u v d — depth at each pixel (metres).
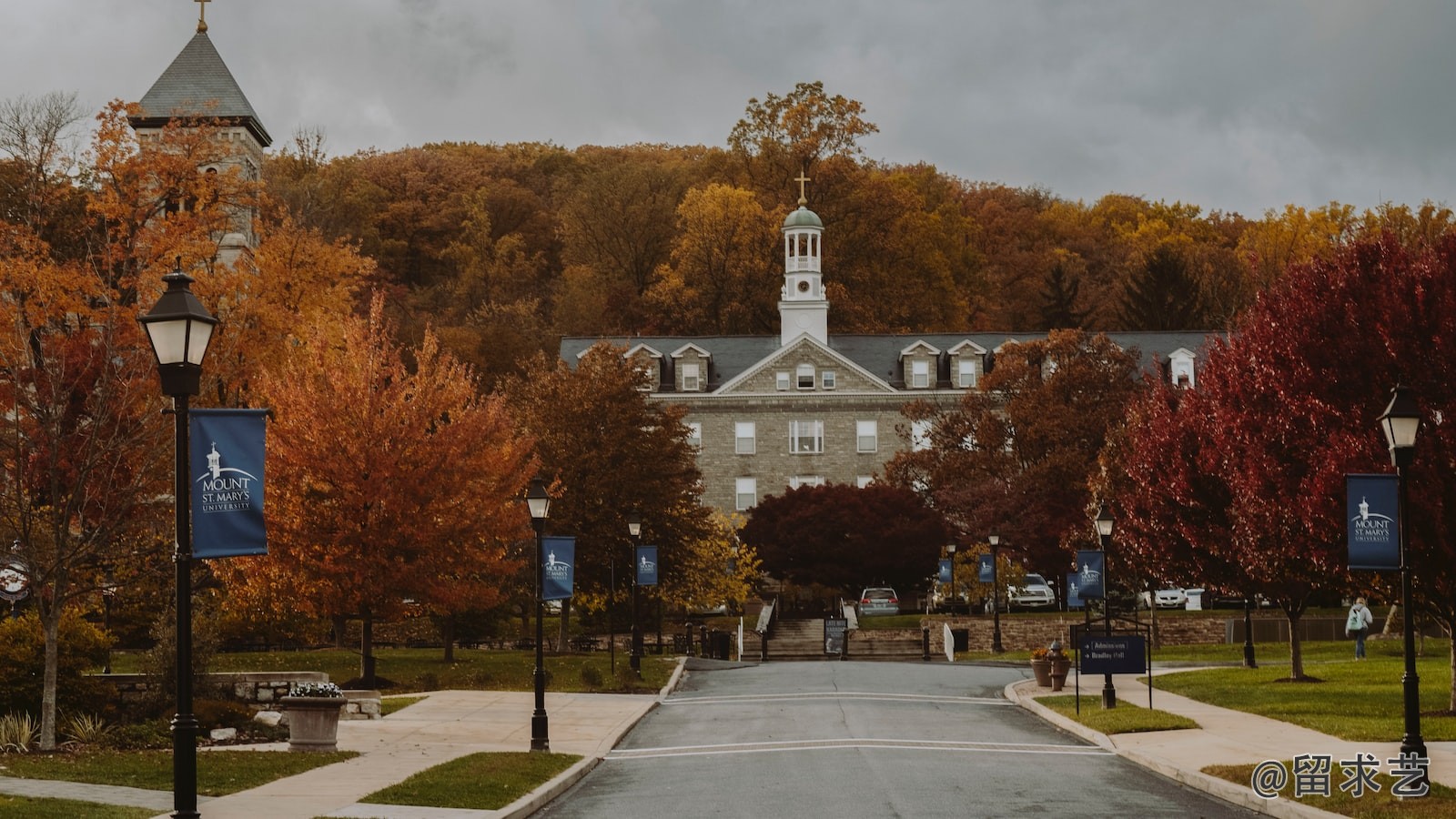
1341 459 28.61
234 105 70.38
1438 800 18.50
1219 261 117.62
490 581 56.19
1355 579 29.81
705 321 107.00
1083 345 76.81
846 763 23.81
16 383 30.36
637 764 25.47
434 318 113.25
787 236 94.31
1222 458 36.97
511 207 137.25
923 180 133.88
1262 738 26.02
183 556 15.09
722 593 67.31
